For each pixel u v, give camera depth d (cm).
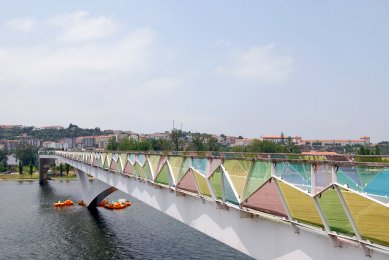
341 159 1150
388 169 875
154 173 2561
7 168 17762
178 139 11494
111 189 6238
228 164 1608
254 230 1523
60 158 10625
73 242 4553
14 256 4006
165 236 4788
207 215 1917
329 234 1082
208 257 3878
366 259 1020
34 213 6500
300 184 1162
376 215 914
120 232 5034
